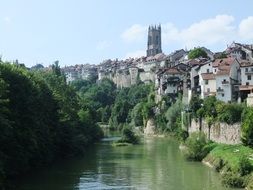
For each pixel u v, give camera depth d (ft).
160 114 581.12
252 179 221.87
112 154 381.19
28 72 345.51
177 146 435.12
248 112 311.27
